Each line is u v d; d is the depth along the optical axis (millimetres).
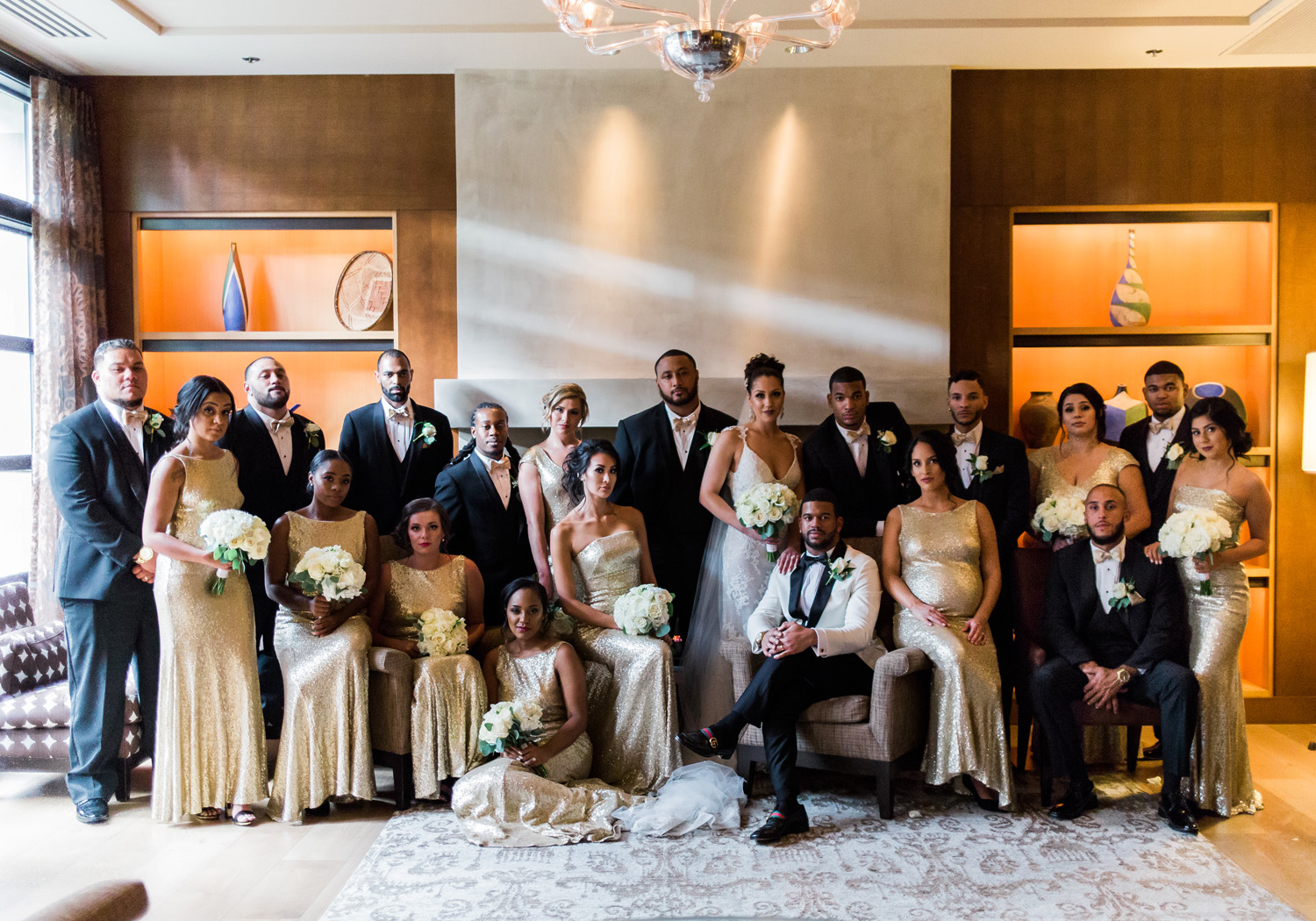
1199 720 3574
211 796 3523
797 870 3078
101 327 5027
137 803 3766
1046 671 3588
